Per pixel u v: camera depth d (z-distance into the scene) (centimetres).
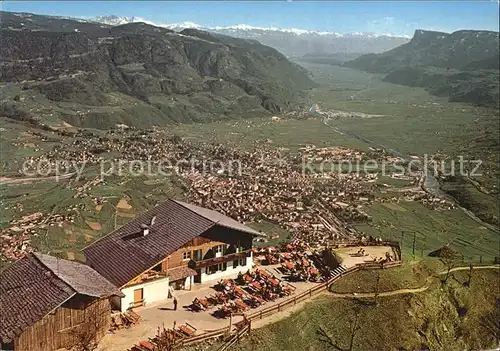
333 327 6694
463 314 7650
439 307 7488
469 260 9288
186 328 5991
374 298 7244
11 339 5044
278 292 7050
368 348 6588
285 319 6544
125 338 5825
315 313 6794
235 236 7431
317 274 7644
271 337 6256
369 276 7644
